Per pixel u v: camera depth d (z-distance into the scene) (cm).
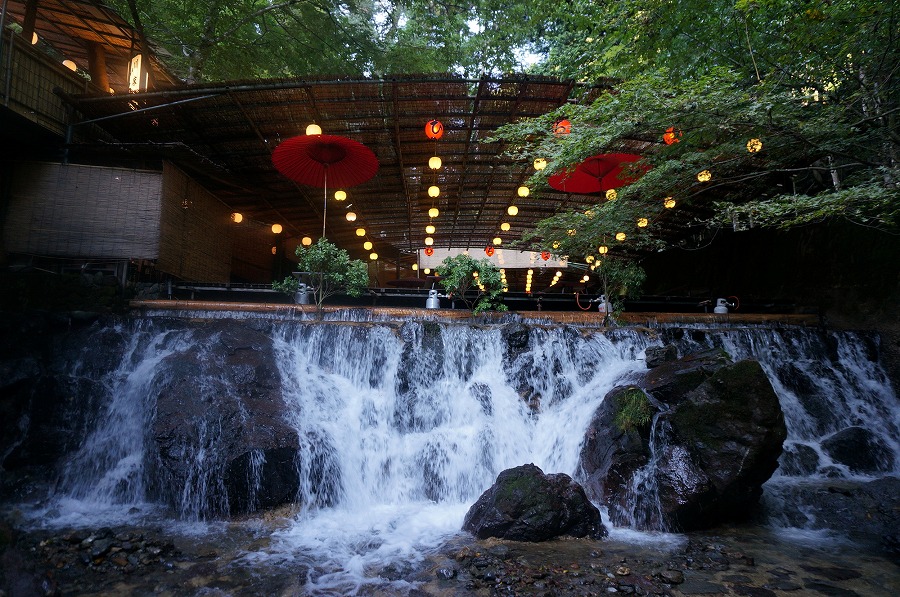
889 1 676
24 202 977
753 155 932
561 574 485
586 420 781
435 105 1008
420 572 491
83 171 1001
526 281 2539
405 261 2478
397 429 819
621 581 471
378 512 684
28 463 715
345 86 939
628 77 1008
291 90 948
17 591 416
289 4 1368
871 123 861
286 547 554
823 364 1038
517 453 801
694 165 965
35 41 1265
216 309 978
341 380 856
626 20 997
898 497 663
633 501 638
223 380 748
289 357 850
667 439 670
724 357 741
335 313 1007
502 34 1484
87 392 777
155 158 1073
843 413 959
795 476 820
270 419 712
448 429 814
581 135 827
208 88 927
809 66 805
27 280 881
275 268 1727
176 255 1092
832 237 1226
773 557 540
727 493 609
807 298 1272
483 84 936
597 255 1150
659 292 1858
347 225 1738
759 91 770
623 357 955
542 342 920
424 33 1583
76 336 830
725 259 1550
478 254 2592
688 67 928
